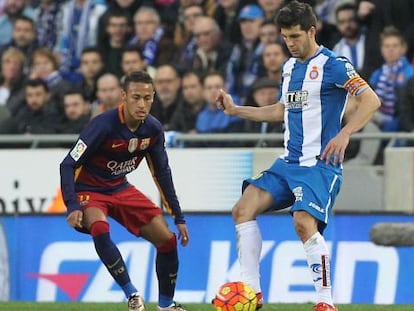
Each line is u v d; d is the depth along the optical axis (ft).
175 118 142.20
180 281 127.03
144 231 92.58
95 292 128.98
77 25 166.71
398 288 121.90
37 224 131.85
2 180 137.39
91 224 88.74
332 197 84.33
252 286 84.79
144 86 86.58
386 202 129.59
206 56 150.00
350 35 143.43
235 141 133.80
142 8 158.92
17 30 169.37
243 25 149.79
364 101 81.97
